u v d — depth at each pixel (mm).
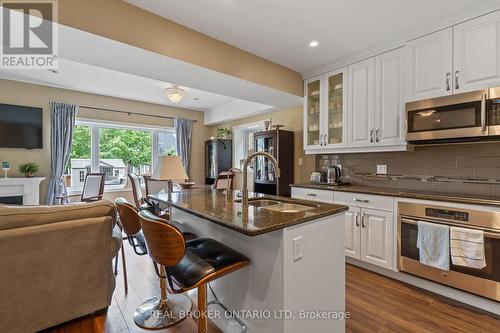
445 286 2113
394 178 2951
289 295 1261
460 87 2158
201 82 2973
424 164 2707
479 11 2057
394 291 2223
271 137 4078
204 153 6320
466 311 1915
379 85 2762
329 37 2596
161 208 2918
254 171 4391
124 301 2074
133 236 2119
